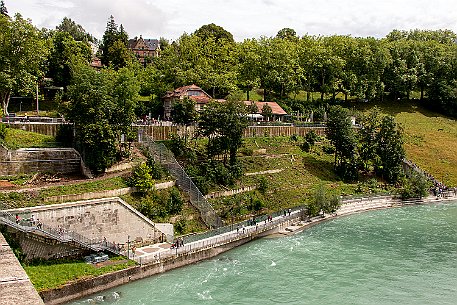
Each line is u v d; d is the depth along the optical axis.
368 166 119.25
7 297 29.53
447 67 167.38
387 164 114.94
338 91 162.88
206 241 65.38
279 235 77.50
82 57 125.88
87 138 70.88
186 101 93.75
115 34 193.62
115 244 60.75
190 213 74.06
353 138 111.62
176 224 71.00
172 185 77.06
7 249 41.50
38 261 53.31
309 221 85.94
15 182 65.12
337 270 61.22
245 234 71.44
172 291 52.91
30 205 58.16
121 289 52.91
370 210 98.69
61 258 55.41
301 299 51.94
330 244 72.88
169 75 126.81
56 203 59.84
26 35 91.00
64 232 55.22
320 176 107.19
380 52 158.75
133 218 63.88
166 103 117.19
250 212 84.06
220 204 82.00
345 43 159.62
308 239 75.44
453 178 122.38
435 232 81.44
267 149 110.19
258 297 52.16
